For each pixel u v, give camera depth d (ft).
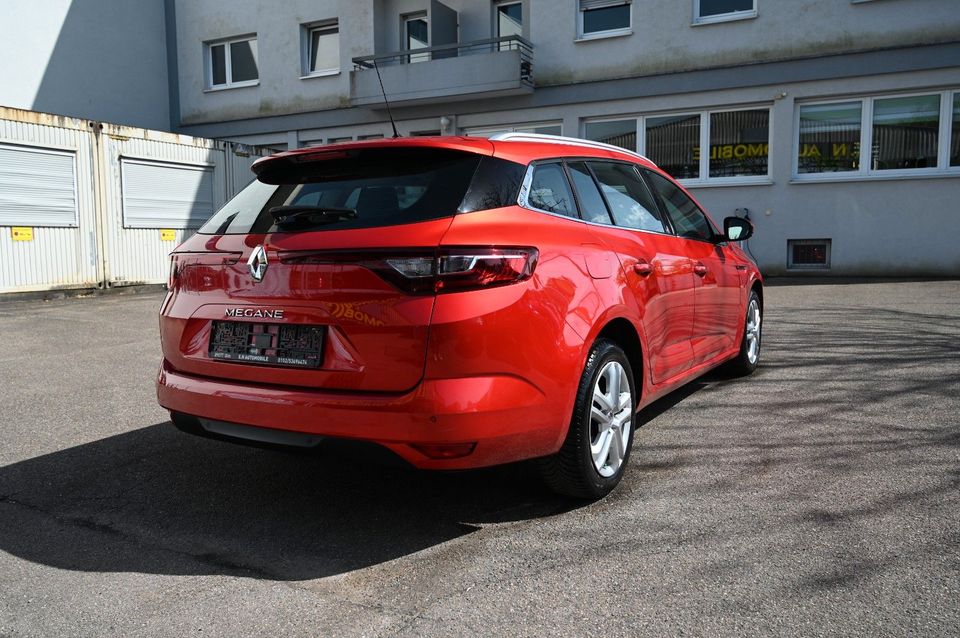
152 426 16.25
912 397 16.89
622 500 11.47
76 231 45.34
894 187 46.11
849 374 19.33
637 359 12.54
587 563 9.41
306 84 67.31
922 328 25.88
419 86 58.39
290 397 9.78
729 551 9.61
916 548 9.54
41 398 18.90
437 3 59.57
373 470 13.21
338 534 10.50
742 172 50.85
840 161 48.16
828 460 12.96
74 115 65.16
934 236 45.42
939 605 8.17
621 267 11.93
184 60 72.90
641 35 52.90
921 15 45.01
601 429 11.38
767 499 11.31
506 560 9.56
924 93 45.75
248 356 10.36
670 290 13.66
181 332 11.16
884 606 8.18
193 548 10.11
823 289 39.73
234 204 11.75
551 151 12.04
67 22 64.39
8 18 59.82
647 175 15.03
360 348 9.45
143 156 49.16
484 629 7.93
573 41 55.26
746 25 49.57
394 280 9.27
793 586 8.66
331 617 8.25
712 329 16.25
